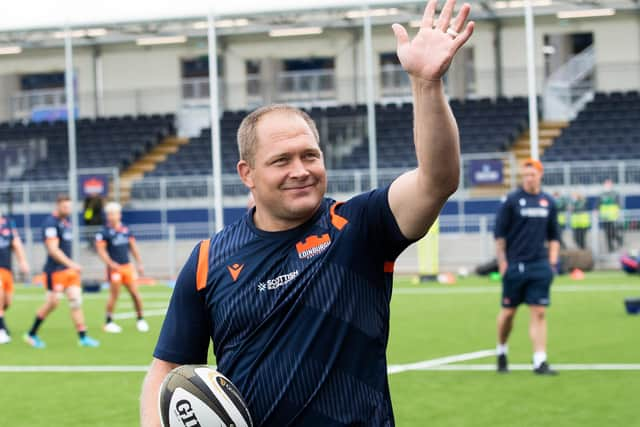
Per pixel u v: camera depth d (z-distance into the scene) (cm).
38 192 3669
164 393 357
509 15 3953
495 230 1226
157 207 3581
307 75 4406
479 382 1184
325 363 363
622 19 4144
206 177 3581
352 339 366
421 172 348
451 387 1154
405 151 3878
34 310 2334
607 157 3700
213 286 380
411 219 359
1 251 1716
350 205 376
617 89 4159
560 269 2853
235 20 3997
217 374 360
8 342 1703
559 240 1227
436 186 347
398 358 1394
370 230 369
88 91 4603
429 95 336
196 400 351
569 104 4128
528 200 1202
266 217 378
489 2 3803
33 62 4647
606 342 1506
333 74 4384
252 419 368
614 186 3231
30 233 3469
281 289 368
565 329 1672
